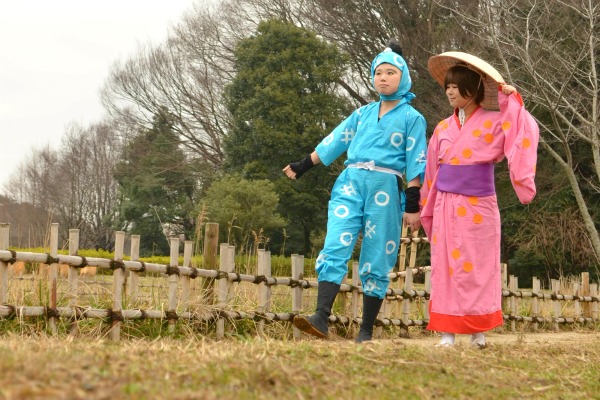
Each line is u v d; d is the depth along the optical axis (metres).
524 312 11.51
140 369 3.73
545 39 21.05
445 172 6.90
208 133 42.88
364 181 7.02
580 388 4.86
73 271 6.73
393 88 7.09
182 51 43.06
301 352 4.81
